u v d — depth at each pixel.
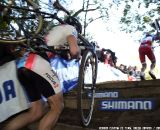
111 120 5.61
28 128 4.50
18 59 3.11
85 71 4.15
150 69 9.88
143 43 9.90
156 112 5.44
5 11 3.14
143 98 5.69
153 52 9.80
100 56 4.73
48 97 3.07
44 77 3.05
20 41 3.03
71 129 4.96
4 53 3.04
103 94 6.45
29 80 3.05
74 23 3.97
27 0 3.22
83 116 4.20
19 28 3.22
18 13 3.24
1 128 3.02
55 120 3.07
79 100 4.04
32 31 3.27
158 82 6.32
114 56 9.24
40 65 3.06
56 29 3.59
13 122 3.04
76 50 3.45
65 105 6.26
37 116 3.13
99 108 6.02
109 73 9.41
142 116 5.48
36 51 3.13
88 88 4.30
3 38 3.06
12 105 2.92
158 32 9.77
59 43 3.54
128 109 5.73
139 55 9.97
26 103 2.98
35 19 3.25
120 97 6.36
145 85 6.38
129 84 6.57
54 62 3.94
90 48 4.23
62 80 4.02
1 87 2.91
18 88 2.96
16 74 2.98
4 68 2.98
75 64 4.20
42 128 3.02
